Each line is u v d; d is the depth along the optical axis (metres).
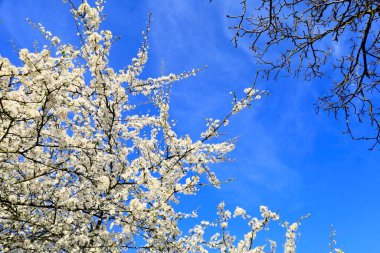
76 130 6.86
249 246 6.12
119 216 5.79
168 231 6.29
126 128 7.13
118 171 6.41
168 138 6.89
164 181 6.66
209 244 6.89
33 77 4.55
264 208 6.11
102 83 6.37
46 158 6.45
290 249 5.80
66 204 5.82
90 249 5.70
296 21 5.34
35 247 5.96
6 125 5.28
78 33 6.18
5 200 5.38
